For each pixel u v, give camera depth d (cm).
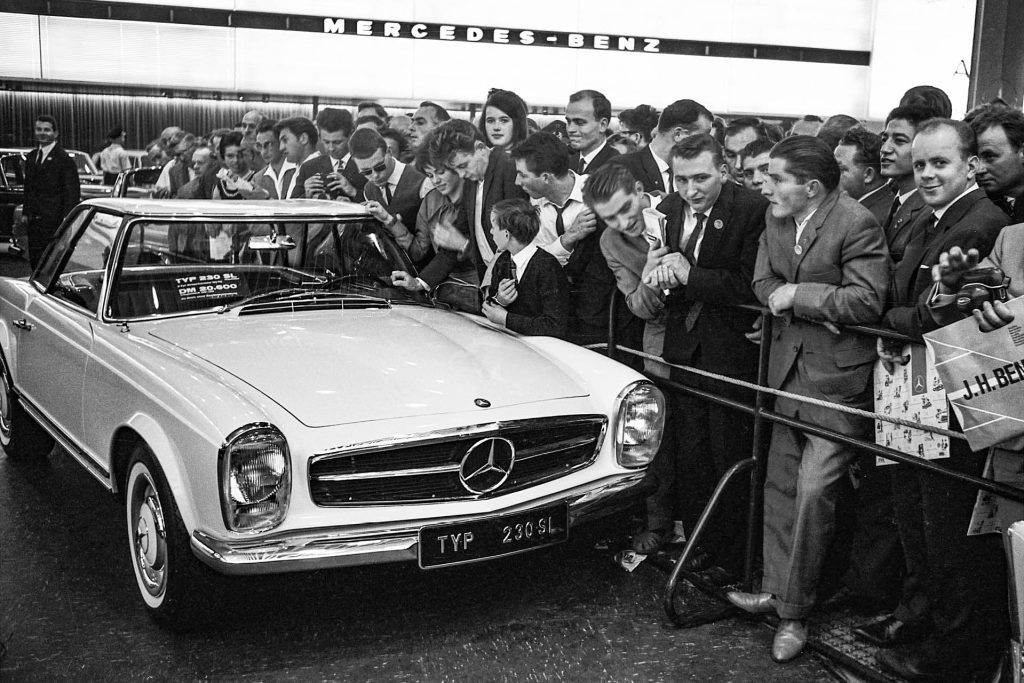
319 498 279
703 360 353
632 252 368
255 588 298
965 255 249
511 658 296
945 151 278
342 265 404
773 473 321
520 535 298
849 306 288
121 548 378
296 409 288
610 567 367
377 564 281
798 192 295
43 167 734
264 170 695
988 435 248
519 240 383
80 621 317
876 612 329
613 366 341
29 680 279
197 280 379
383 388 304
